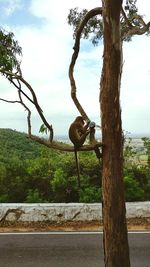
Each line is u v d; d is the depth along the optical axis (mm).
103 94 4871
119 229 4812
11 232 10977
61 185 13742
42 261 8406
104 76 4875
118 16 4832
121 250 4812
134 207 12148
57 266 8109
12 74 5109
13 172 14688
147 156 15625
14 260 8477
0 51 5324
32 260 8477
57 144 5082
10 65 5195
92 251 9125
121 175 4871
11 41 5574
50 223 11797
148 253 8945
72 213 11938
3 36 5523
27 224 11688
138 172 14875
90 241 10016
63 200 13883
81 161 14617
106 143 4859
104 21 4875
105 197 4867
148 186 14531
